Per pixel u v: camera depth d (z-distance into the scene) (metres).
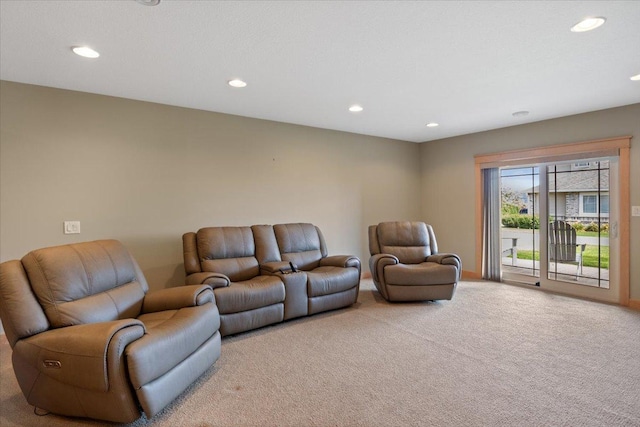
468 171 5.52
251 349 2.85
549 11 2.01
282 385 2.28
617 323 3.38
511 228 5.11
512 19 2.10
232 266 3.62
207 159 4.07
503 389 2.20
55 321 2.00
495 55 2.61
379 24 2.15
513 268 5.11
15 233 3.06
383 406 2.04
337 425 1.87
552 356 2.66
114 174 3.51
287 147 4.71
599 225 4.20
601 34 2.29
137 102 3.64
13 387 2.30
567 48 2.49
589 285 4.30
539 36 2.31
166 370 1.96
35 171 3.14
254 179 4.43
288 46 2.44
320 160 5.04
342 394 2.17
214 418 1.94
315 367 2.53
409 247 4.70
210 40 2.34
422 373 2.42
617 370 2.43
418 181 6.23
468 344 2.91
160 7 1.94
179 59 2.64
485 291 4.65
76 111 3.32
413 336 3.10
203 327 2.32
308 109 4.04
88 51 2.49
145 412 1.81
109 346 1.75
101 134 3.44
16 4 1.90
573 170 4.41
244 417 1.95
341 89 3.35
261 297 3.21
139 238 3.64
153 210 3.73
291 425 1.88
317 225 5.02
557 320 3.48
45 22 2.09
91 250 2.46
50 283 2.05
